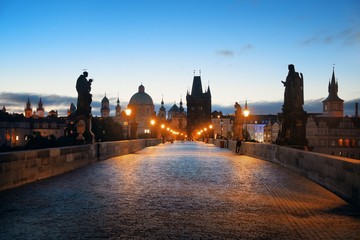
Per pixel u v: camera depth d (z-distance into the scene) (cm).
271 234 813
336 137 12950
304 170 1814
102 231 823
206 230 839
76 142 2612
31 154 1558
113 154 3253
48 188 1395
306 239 782
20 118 15838
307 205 1115
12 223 887
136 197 1225
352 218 958
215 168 2209
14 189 1366
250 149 3481
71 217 947
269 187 1453
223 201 1168
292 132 2580
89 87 2664
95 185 1478
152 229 843
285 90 2622
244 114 4231
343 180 1236
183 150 4900
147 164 2483
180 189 1395
